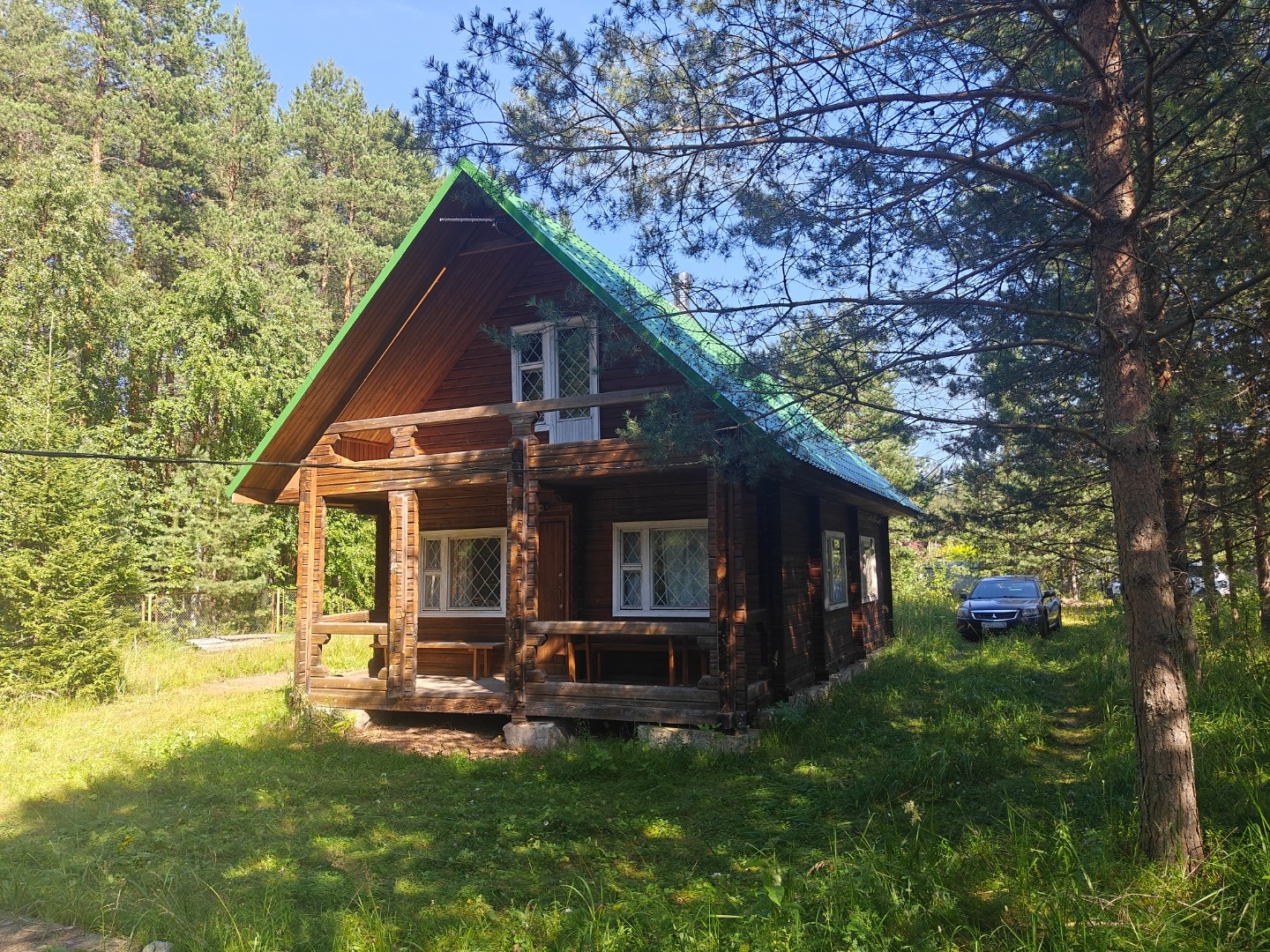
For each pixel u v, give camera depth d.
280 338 28.69
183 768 9.61
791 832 7.11
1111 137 5.80
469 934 5.11
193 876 6.15
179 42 33.12
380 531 15.06
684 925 4.96
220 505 24.53
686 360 8.47
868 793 7.75
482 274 12.84
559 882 6.20
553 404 11.08
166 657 18.77
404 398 14.01
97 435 24.56
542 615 13.25
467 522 14.38
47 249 25.27
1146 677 5.47
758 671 11.46
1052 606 22.53
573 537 13.00
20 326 24.97
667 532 12.82
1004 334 7.14
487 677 13.77
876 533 20.42
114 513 21.78
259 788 8.76
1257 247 7.42
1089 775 7.80
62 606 13.95
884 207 6.18
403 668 11.91
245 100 35.38
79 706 13.69
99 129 30.80
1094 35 5.84
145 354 27.83
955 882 5.39
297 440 13.70
